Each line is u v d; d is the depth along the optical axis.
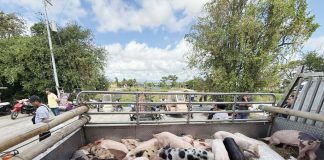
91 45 18.33
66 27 17.80
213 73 13.08
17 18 19.25
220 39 12.90
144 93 4.50
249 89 12.70
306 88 4.69
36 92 16.20
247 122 5.22
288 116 4.87
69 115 3.58
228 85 12.54
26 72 15.59
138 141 4.58
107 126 4.54
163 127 4.78
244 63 12.62
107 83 19.55
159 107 8.46
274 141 4.43
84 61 16.89
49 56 15.85
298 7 12.39
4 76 15.18
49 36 14.60
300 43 12.77
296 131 4.16
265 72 12.60
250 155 3.88
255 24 11.96
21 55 14.74
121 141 4.45
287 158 3.97
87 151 3.93
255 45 12.83
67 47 16.97
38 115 4.77
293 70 12.81
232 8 13.25
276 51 12.98
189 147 3.79
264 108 5.27
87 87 17.17
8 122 9.87
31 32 18.75
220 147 3.54
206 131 5.02
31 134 2.47
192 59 13.77
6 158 2.20
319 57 19.64
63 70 16.75
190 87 15.80
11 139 2.12
